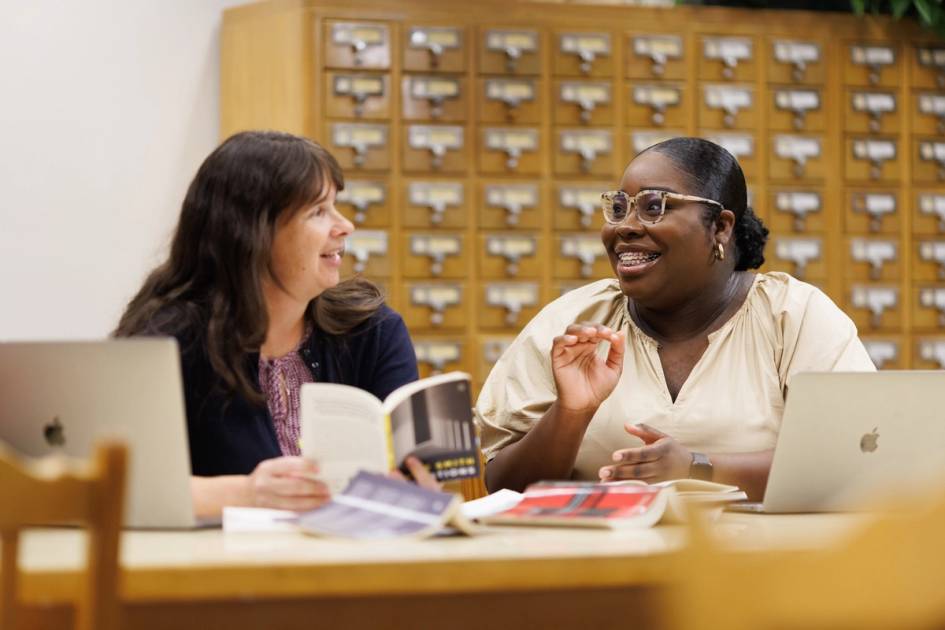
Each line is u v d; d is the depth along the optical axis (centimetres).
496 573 165
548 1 505
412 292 496
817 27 525
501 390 312
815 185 526
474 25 498
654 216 293
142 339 205
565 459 279
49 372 212
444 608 167
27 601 161
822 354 289
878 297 530
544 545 180
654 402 293
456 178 498
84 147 517
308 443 221
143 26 523
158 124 525
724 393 291
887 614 109
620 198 297
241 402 264
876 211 530
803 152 523
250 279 264
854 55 528
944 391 233
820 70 525
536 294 505
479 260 502
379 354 289
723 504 223
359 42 488
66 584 161
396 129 493
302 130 488
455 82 496
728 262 302
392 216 494
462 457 221
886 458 236
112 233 520
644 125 512
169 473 207
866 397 229
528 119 502
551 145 506
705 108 516
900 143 533
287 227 267
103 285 520
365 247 491
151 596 158
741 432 287
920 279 535
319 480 221
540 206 505
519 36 501
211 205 268
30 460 218
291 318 276
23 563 166
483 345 502
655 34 512
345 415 219
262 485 220
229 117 522
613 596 171
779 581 110
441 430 220
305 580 161
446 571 164
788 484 232
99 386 209
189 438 265
